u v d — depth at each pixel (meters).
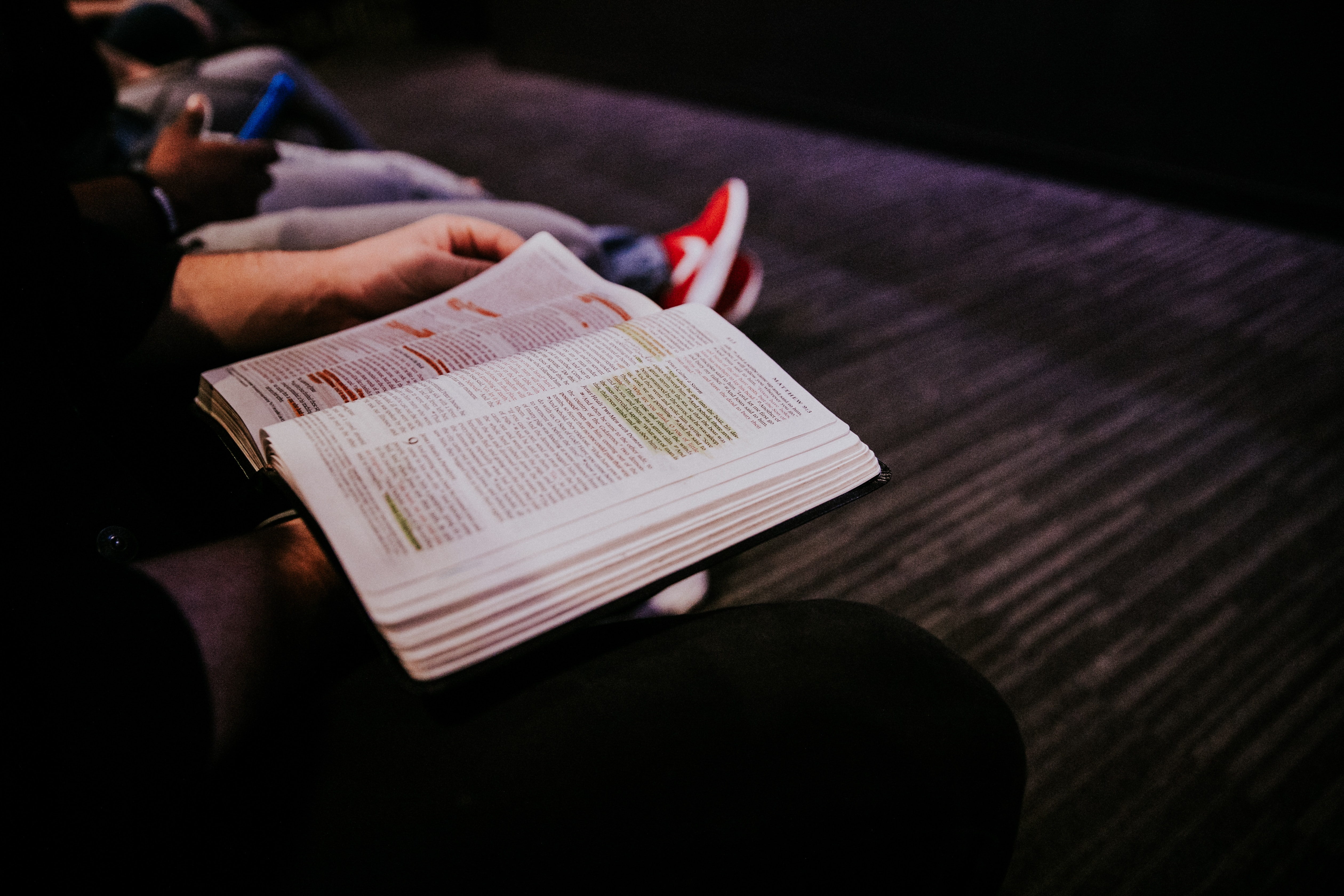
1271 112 1.71
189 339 0.52
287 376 0.44
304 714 0.33
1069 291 1.56
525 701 0.31
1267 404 1.19
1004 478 1.07
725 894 0.28
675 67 2.98
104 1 1.63
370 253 0.58
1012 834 0.31
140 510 0.41
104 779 0.26
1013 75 2.11
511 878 0.26
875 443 1.15
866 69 2.42
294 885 0.27
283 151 1.02
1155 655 0.81
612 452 0.35
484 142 2.66
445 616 0.28
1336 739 0.71
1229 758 0.70
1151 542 0.95
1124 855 0.63
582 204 2.10
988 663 0.81
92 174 0.98
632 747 0.29
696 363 0.42
